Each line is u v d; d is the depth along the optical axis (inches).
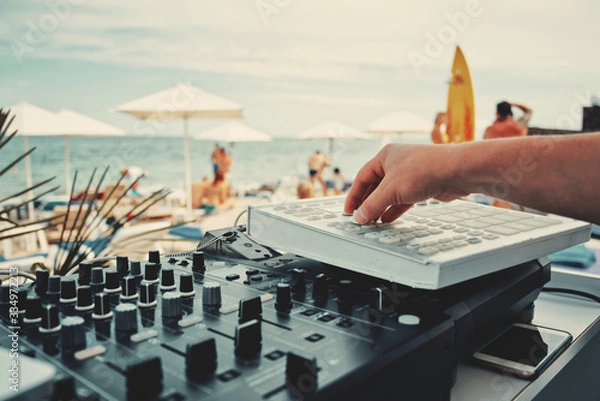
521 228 21.1
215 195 258.4
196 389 10.2
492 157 16.2
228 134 257.8
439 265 14.8
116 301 16.2
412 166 17.5
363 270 16.9
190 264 21.4
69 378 9.7
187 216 210.1
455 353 14.8
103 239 35.0
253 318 14.4
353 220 19.5
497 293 17.8
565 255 95.9
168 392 10.1
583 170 15.2
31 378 8.2
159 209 223.1
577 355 18.4
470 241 18.0
